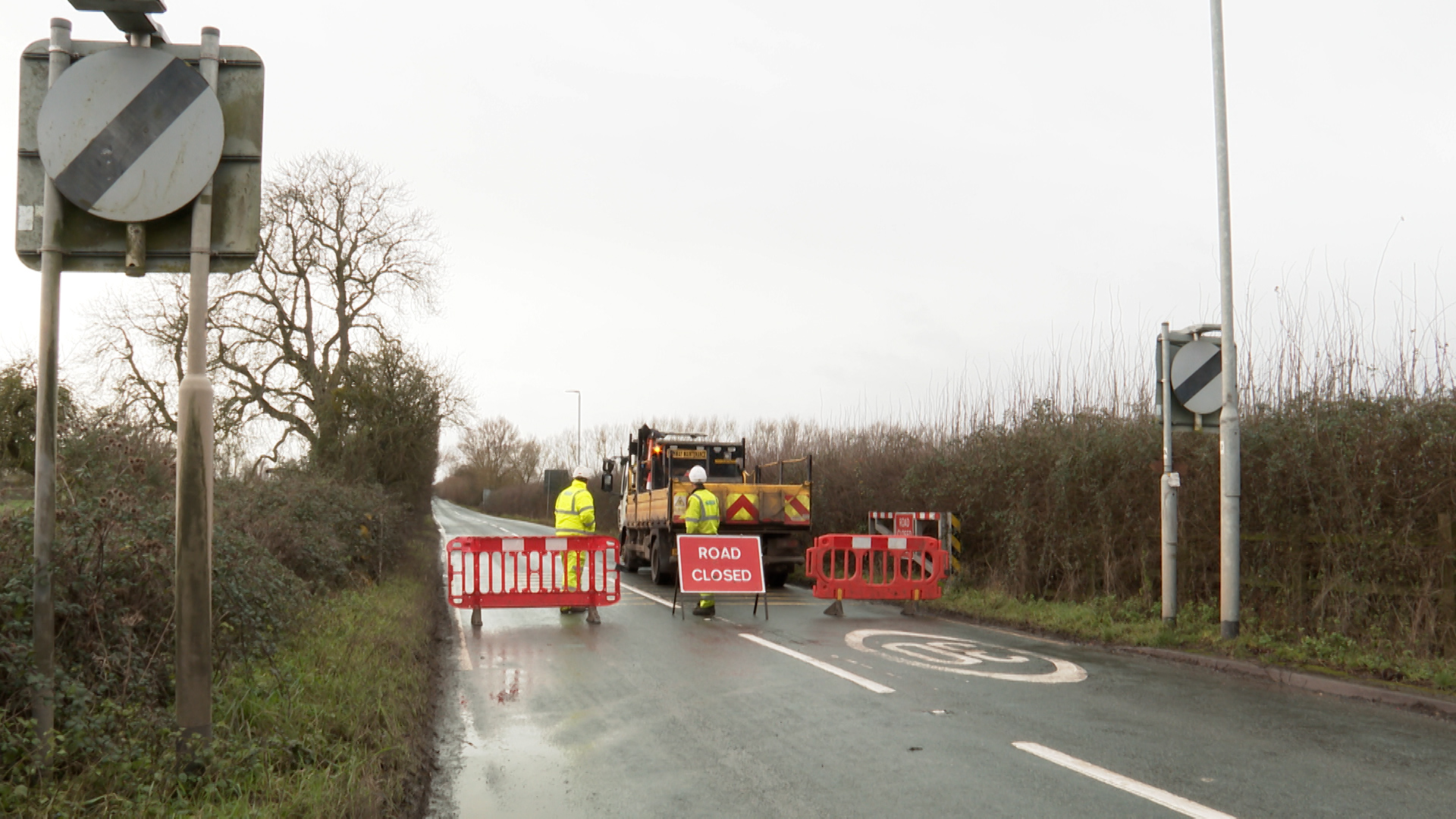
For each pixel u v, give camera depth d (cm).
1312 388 1032
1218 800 491
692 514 1357
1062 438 1399
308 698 630
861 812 479
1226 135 988
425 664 882
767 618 1309
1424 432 884
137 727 471
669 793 514
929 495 1734
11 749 408
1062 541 1361
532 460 9175
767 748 605
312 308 3056
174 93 428
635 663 932
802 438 2884
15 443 848
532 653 996
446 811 490
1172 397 1062
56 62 421
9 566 493
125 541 560
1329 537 952
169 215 433
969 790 512
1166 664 922
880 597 1352
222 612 624
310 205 3048
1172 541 1065
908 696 764
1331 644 904
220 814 403
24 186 422
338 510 1457
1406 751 589
